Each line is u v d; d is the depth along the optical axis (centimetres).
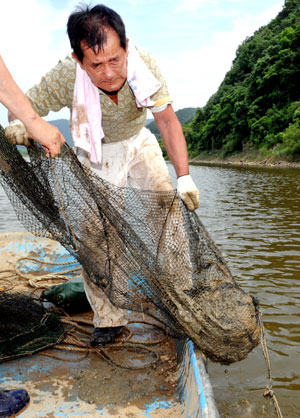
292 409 283
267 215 1005
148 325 321
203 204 1213
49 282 403
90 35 204
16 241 458
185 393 224
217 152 7262
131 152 273
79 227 259
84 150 269
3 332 268
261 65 5822
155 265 245
